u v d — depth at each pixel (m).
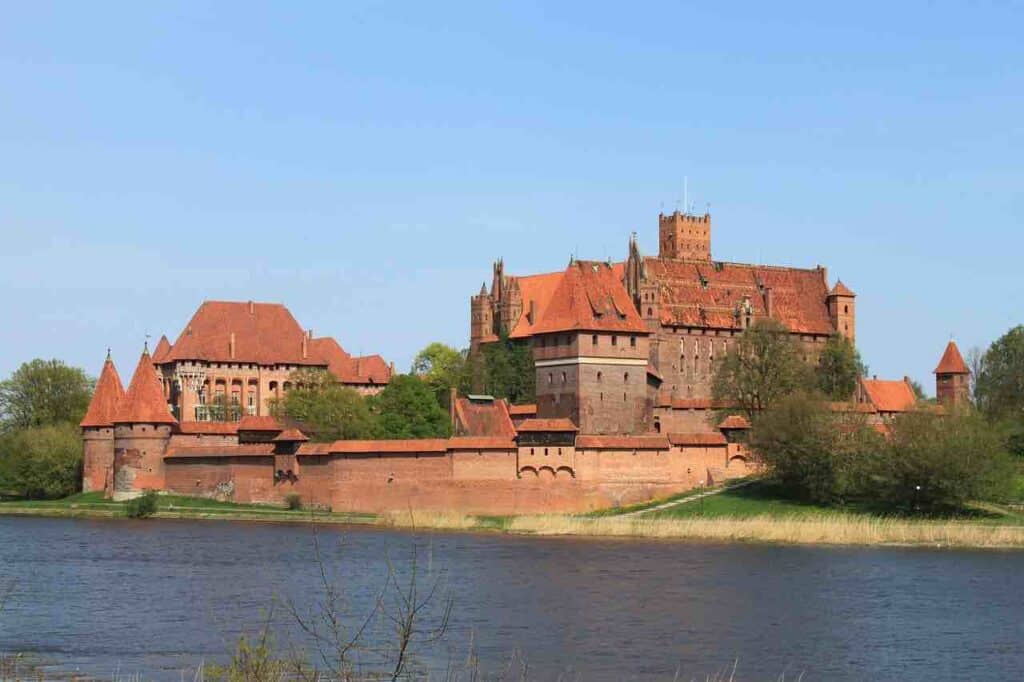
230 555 132.00
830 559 128.75
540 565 123.50
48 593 107.38
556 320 193.88
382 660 81.88
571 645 87.62
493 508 167.00
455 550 135.88
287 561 127.06
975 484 156.00
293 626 92.81
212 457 187.75
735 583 113.31
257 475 182.50
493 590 108.69
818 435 165.25
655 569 121.50
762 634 91.88
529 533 152.50
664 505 166.75
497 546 139.25
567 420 168.50
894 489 159.88
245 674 58.97
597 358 191.62
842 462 164.38
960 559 129.12
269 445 182.50
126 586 110.94
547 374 195.38
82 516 181.12
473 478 167.62
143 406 194.88
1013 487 166.75
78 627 92.81
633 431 193.50
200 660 82.25
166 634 90.25
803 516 157.88
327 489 175.38
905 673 81.50
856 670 82.06
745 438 176.62
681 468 173.38
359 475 172.88
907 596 107.19
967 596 107.25
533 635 90.62
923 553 133.62
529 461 167.12
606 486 168.88
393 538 147.25
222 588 109.62
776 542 142.50
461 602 103.12
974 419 165.50
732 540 144.38
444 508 168.12
